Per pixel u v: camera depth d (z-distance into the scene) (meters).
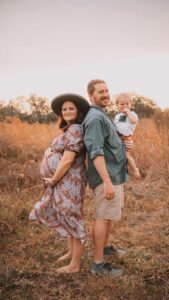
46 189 4.02
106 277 4.05
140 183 7.78
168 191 7.22
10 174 7.48
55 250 4.75
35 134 12.20
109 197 3.76
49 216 4.00
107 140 3.87
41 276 4.14
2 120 14.85
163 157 8.42
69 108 3.98
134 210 6.20
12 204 6.14
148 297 3.76
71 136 3.83
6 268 4.21
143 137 9.53
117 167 3.93
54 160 3.97
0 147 9.86
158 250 4.78
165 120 11.94
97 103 4.00
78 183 3.92
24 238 5.07
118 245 4.93
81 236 3.91
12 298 3.77
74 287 3.96
